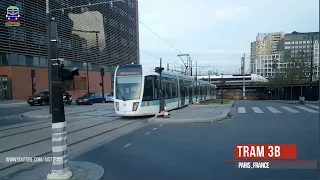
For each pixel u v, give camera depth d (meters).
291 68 45.59
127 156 7.33
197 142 8.84
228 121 14.02
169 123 13.48
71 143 9.24
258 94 90.25
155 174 5.82
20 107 27.19
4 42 33.06
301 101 30.84
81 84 44.91
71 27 42.00
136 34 65.12
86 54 44.50
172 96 20.62
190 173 5.84
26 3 35.59
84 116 17.73
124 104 15.77
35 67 37.69
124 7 58.38
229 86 85.50
